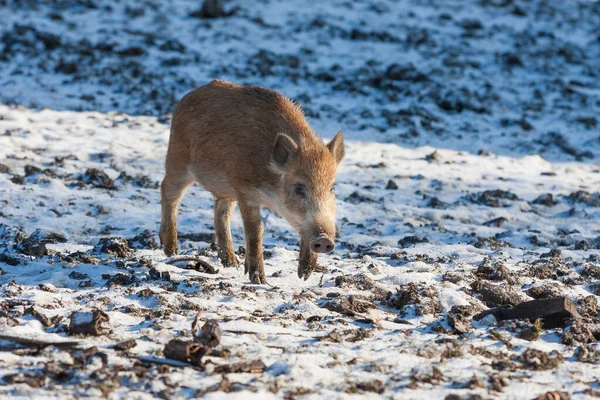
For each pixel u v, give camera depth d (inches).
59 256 551.8
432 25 1755.7
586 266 571.2
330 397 318.7
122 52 1414.9
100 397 306.7
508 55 1530.5
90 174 841.5
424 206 856.3
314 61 1462.8
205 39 1531.7
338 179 930.7
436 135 1175.0
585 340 414.0
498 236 734.5
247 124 529.3
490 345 400.2
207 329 365.1
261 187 518.6
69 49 1393.9
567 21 1877.5
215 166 541.6
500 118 1268.5
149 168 908.6
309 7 1820.9
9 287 459.2
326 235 485.4
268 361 354.9
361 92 1321.4
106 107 1181.1
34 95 1193.4
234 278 531.2
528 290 504.1
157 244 647.8
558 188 949.8
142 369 334.0
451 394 322.3
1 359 340.8
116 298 447.5
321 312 448.5
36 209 725.3
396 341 397.1
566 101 1365.7
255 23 1653.5
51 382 320.5
